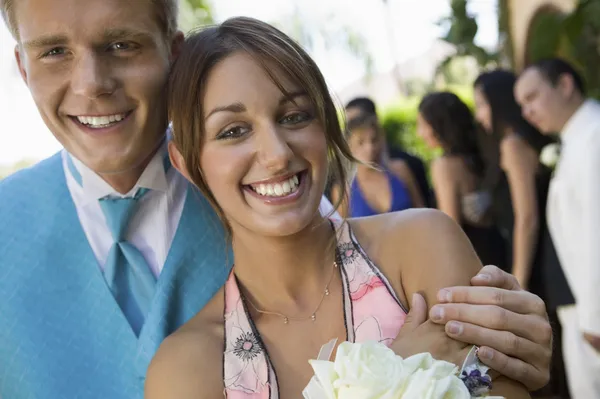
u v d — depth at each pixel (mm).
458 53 5473
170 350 1494
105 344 1705
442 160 3977
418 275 1521
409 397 1121
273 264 1496
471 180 3936
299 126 1436
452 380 1174
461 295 1426
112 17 1511
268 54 1405
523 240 3637
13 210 1812
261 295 1532
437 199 4102
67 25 1494
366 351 1203
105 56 1555
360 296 1494
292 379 1436
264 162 1394
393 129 8570
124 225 1756
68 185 1818
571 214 3221
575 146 3191
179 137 1496
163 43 1621
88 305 1731
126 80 1564
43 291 1734
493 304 1408
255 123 1412
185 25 8289
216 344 1483
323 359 1339
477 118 3934
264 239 1477
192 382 1429
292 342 1479
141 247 1801
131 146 1621
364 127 3977
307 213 1429
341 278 1523
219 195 1472
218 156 1433
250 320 1502
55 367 1680
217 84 1413
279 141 1389
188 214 1798
